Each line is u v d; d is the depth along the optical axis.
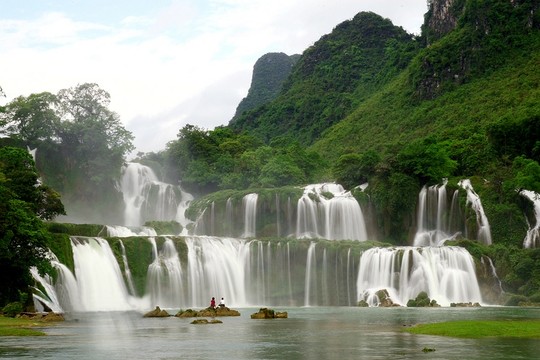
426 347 37.53
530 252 100.12
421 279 96.25
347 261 99.94
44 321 61.31
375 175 124.00
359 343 40.00
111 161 132.12
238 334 47.09
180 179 150.00
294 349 37.03
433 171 121.62
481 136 139.12
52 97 131.50
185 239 96.00
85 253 85.75
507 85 187.00
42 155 128.75
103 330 51.38
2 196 67.56
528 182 112.75
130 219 136.50
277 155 149.75
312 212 119.94
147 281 91.25
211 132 173.25
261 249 100.44
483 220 114.88
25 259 68.31
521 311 75.62
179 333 48.28
